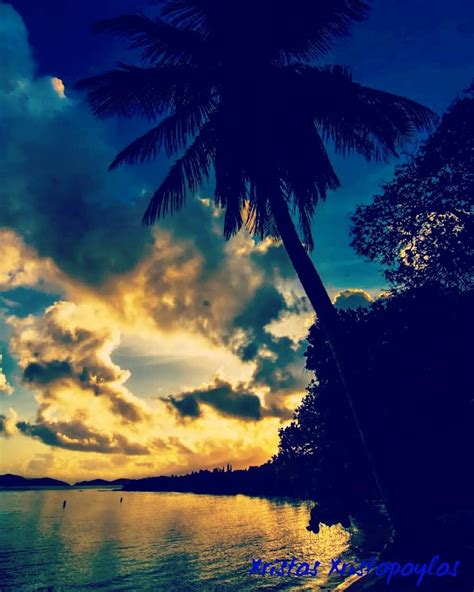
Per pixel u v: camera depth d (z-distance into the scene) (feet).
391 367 51.11
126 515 235.61
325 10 36.01
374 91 37.19
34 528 166.50
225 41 36.11
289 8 35.63
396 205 46.01
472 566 24.43
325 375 69.92
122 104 36.86
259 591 57.88
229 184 37.27
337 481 67.82
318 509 69.36
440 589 22.85
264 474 506.89
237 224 39.63
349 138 39.29
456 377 48.70
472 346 46.34
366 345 55.88
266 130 35.45
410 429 49.21
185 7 36.29
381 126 37.58
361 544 80.53
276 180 35.86
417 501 28.48
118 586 69.36
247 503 360.89
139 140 37.91
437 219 44.42
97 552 105.50
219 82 37.22
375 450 29.37
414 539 26.76
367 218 47.78
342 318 61.62
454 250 42.06
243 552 96.99
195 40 36.52
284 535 125.90
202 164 38.78
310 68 37.76
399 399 49.98
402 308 51.01
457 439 49.78
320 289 33.35
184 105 37.60
